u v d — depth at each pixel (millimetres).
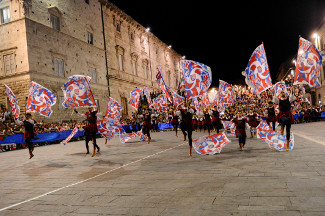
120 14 39969
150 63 49500
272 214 3369
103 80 34812
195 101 17250
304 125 22469
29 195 5277
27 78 23141
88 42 32875
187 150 10312
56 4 27422
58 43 27062
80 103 10438
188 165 7109
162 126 31359
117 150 11930
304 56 7859
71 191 5320
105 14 36688
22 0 23312
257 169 5973
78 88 10430
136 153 10430
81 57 30656
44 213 4121
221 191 4512
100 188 5383
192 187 4914
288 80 27844
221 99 19156
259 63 8641
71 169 7832
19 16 23500
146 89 24609
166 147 11867
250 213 3457
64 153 12211
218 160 7527
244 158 7539
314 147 8734
